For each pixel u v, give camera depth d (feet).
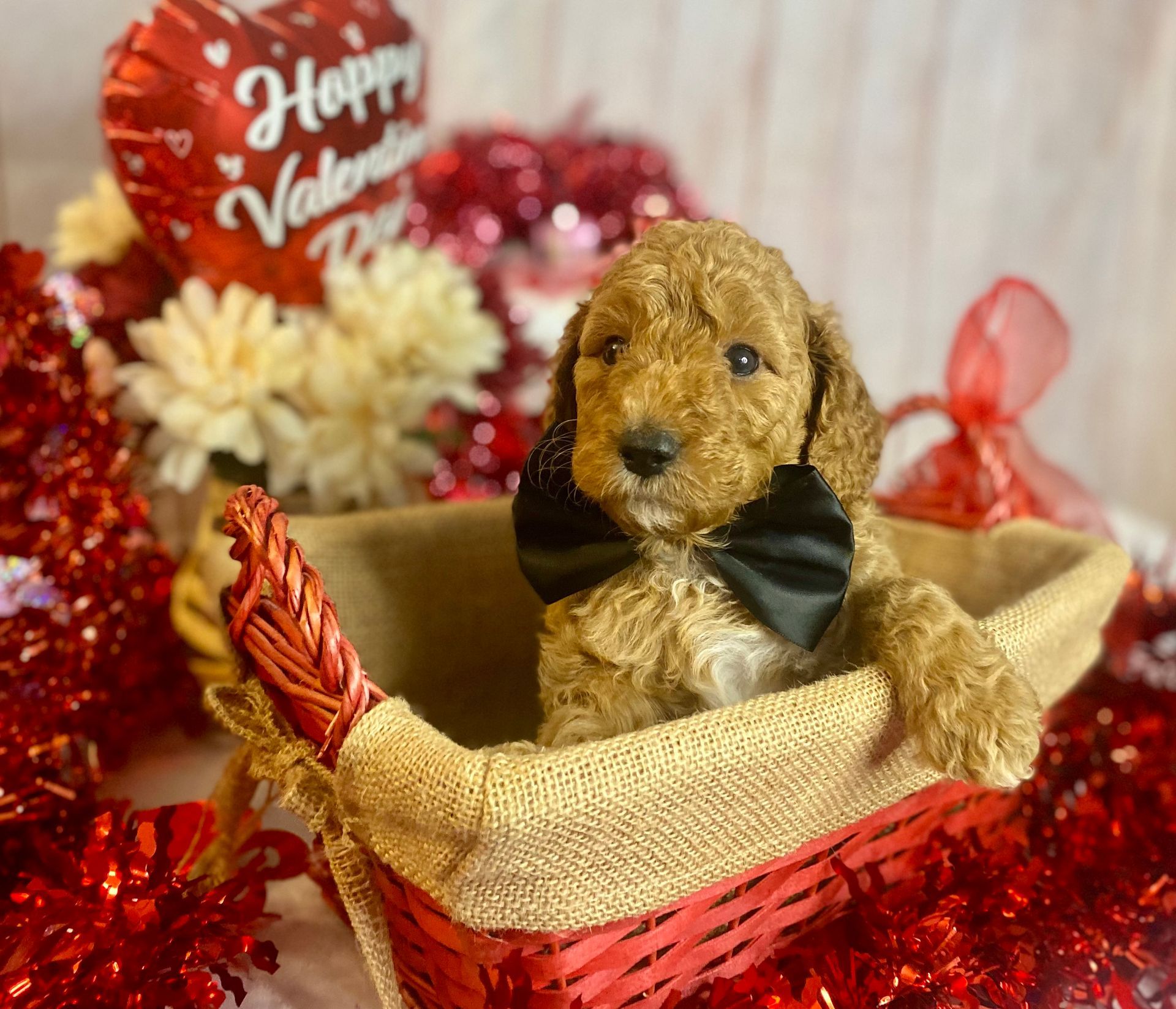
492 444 2.50
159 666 1.89
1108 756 1.80
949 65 3.16
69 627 1.73
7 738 1.52
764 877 1.14
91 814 1.53
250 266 1.88
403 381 1.94
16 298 1.67
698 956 1.13
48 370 1.72
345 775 0.99
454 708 1.77
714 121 3.11
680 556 1.20
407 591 1.69
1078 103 3.24
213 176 1.75
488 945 1.01
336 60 1.83
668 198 2.68
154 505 2.30
